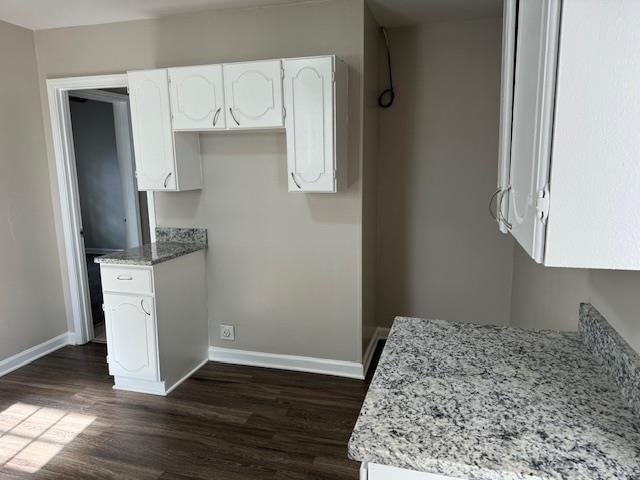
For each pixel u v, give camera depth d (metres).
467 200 3.35
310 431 2.47
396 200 3.48
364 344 3.13
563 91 0.77
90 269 6.02
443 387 1.19
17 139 3.24
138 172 2.96
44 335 3.52
